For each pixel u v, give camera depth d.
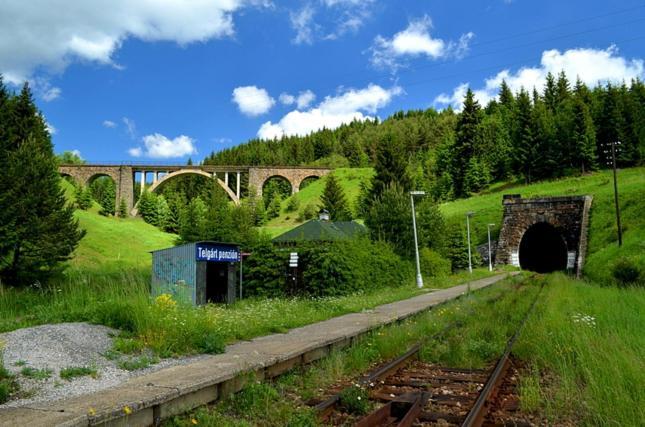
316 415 6.09
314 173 142.75
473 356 10.05
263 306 19.64
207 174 127.94
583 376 7.92
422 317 16.06
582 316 13.85
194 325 10.64
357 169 145.38
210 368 7.63
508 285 33.72
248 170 132.88
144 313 10.66
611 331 11.35
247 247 34.47
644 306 17.73
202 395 6.69
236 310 17.70
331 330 12.42
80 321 11.52
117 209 118.19
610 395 6.37
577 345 9.16
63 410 5.45
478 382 8.23
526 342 10.76
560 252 76.94
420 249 45.53
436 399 7.20
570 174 102.25
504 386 7.91
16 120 53.25
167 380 6.81
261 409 6.47
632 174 84.69
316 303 19.95
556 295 23.97
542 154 106.31
